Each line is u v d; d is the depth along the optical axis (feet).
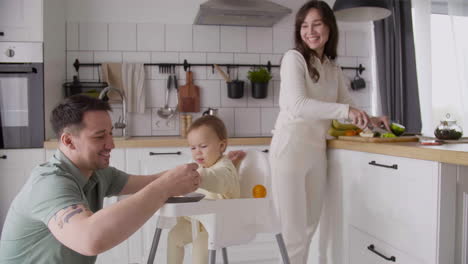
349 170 6.16
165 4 10.27
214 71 10.49
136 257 8.23
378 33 10.59
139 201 2.98
